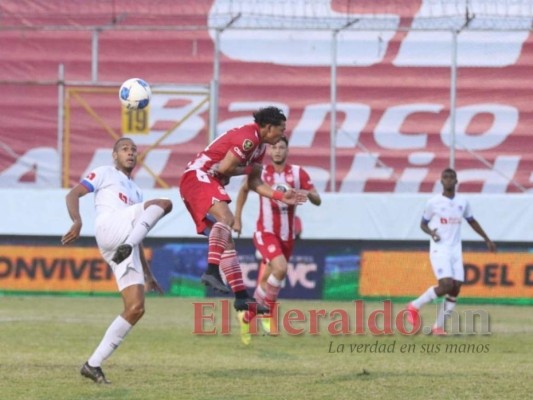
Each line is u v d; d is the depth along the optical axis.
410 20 67.81
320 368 29.34
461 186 67.81
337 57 68.88
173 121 67.12
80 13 69.44
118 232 25.88
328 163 68.44
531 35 67.25
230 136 27.16
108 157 67.12
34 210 54.00
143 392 24.20
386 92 68.81
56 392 24.03
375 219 53.50
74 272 53.50
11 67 69.56
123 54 69.69
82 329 39.25
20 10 69.50
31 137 67.88
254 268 53.16
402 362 31.11
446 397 23.84
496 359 32.19
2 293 53.62
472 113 68.31
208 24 68.94
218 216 26.73
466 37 67.69
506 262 52.72
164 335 38.09
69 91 61.75
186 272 53.75
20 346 33.94
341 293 53.31
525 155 67.81
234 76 69.19
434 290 39.94
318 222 53.56
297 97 68.94
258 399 23.34
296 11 67.94
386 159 68.31
